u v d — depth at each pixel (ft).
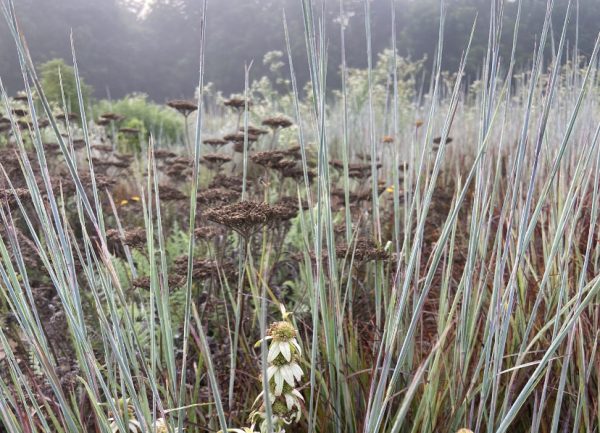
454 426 6.34
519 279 8.16
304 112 31.89
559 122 13.05
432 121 6.24
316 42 6.46
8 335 9.48
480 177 5.97
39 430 6.64
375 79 33.83
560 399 5.69
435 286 10.61
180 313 10.30
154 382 4.75
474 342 6.91
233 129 31.60
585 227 10.57
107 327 4.72
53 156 19.40
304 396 7.30
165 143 38.60
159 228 5.12
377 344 7.26
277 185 19.90
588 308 7.97
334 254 6.61
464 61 5.46
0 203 5.12
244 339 8.02
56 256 4.99
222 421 4.35
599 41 4.97
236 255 12.32
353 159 22.56
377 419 4.98
